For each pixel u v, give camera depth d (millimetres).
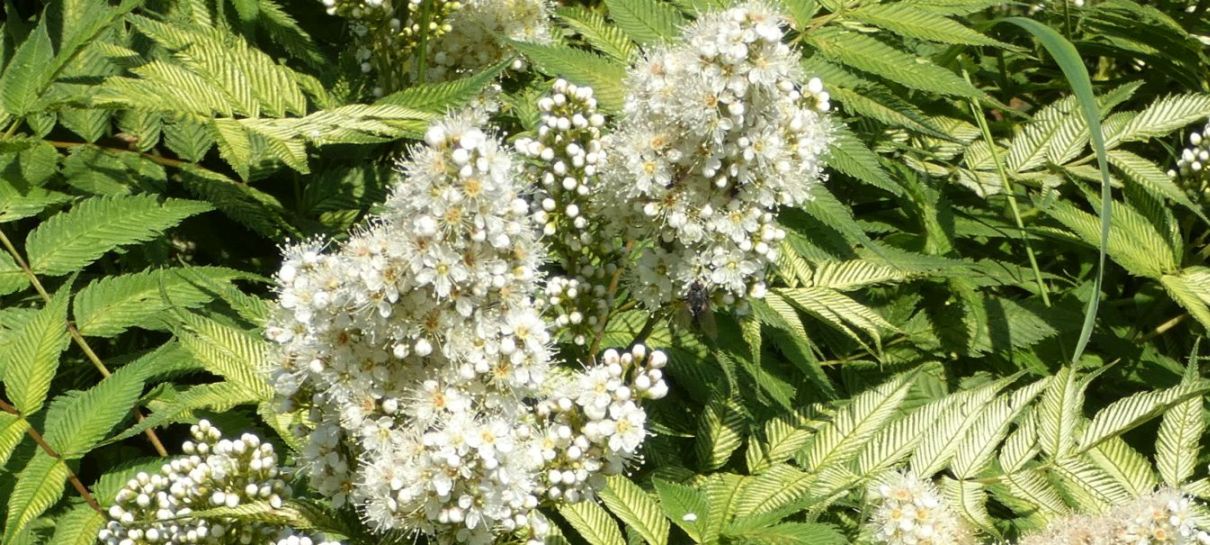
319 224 898
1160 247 927
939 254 933
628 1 872
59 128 927
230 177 931
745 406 867
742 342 843
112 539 768
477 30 889
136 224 839
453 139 696
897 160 971
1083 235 913
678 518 770
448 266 699
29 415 793
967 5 877
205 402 788
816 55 873
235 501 745
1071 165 959
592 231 792
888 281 883
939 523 782
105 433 779
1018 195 943
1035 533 801
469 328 714
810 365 840
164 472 765
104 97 824
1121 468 848
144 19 862
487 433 704
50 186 888
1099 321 949
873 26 934
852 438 837
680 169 759
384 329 712
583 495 748
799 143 752
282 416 808
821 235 851
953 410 843
